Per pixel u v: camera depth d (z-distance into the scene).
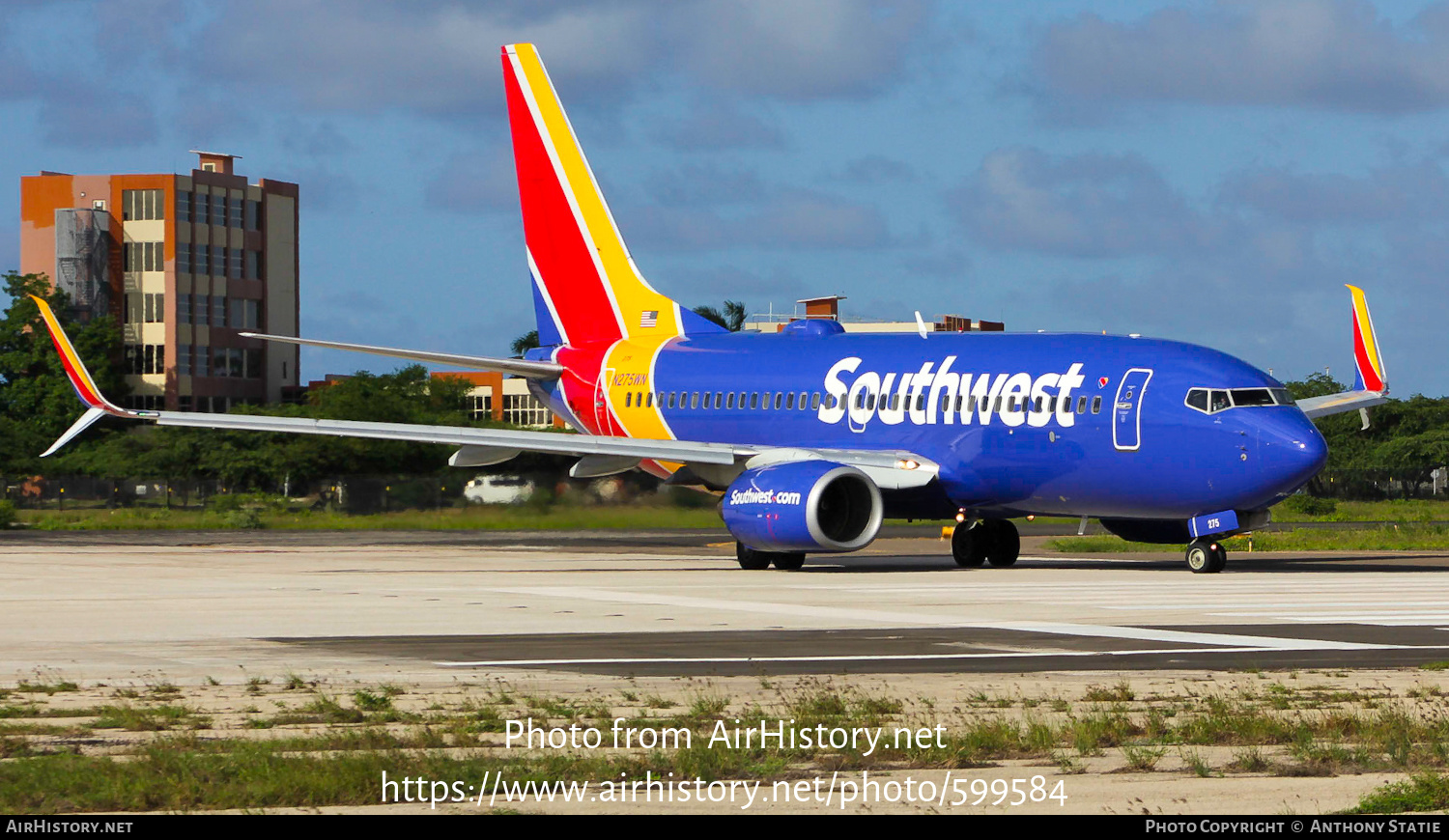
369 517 124.38
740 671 33.25
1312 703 28.42
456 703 28.75
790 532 64.06
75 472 166.25
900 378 71.19
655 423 81.62
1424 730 25.02
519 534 105.38
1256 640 38.66
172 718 26.80
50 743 24.58
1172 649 36.91
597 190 86.44
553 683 31.45
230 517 118.88
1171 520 70.06
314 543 95.06
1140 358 64.44
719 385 78.94
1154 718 26.25
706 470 74.44
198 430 160.88
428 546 91.50
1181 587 57.00
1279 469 59.97
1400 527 107.25
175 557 79.31
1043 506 66.88
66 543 95.00
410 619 44.88
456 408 176.62
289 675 32.59
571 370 86.00
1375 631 40.66
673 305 84.12
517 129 89.06
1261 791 21.02
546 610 47.69
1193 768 22.45
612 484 116.44
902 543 94.88
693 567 71.12
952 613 46.31
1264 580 60.62
